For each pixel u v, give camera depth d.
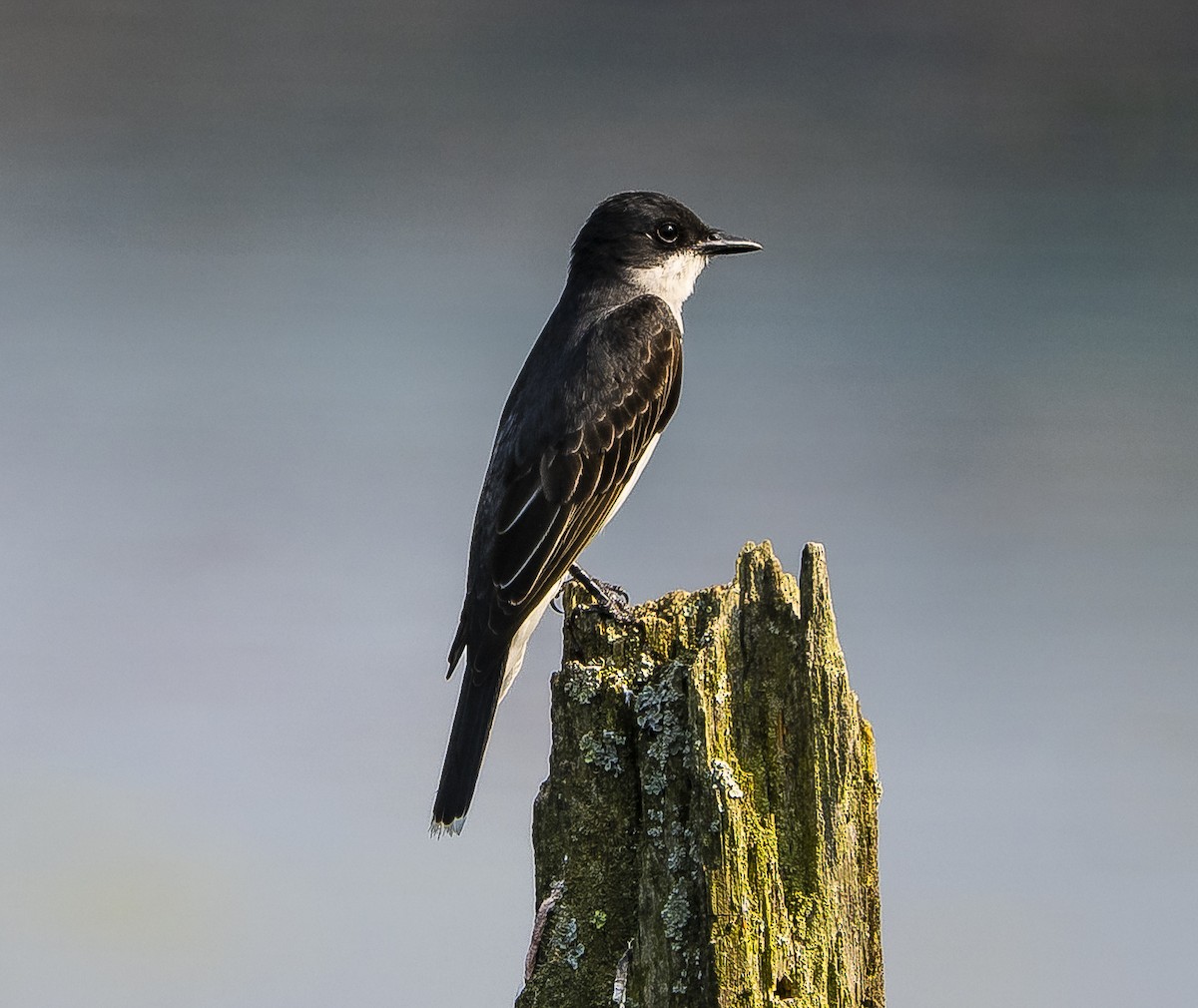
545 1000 9.12
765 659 8.95
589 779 9.23
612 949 9.11
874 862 8.87
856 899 8.80
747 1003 8.54
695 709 8.81
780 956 8.58
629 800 9.20
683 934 8.76
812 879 8.73
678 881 8.84
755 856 8.63
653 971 8.79
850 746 8.82
